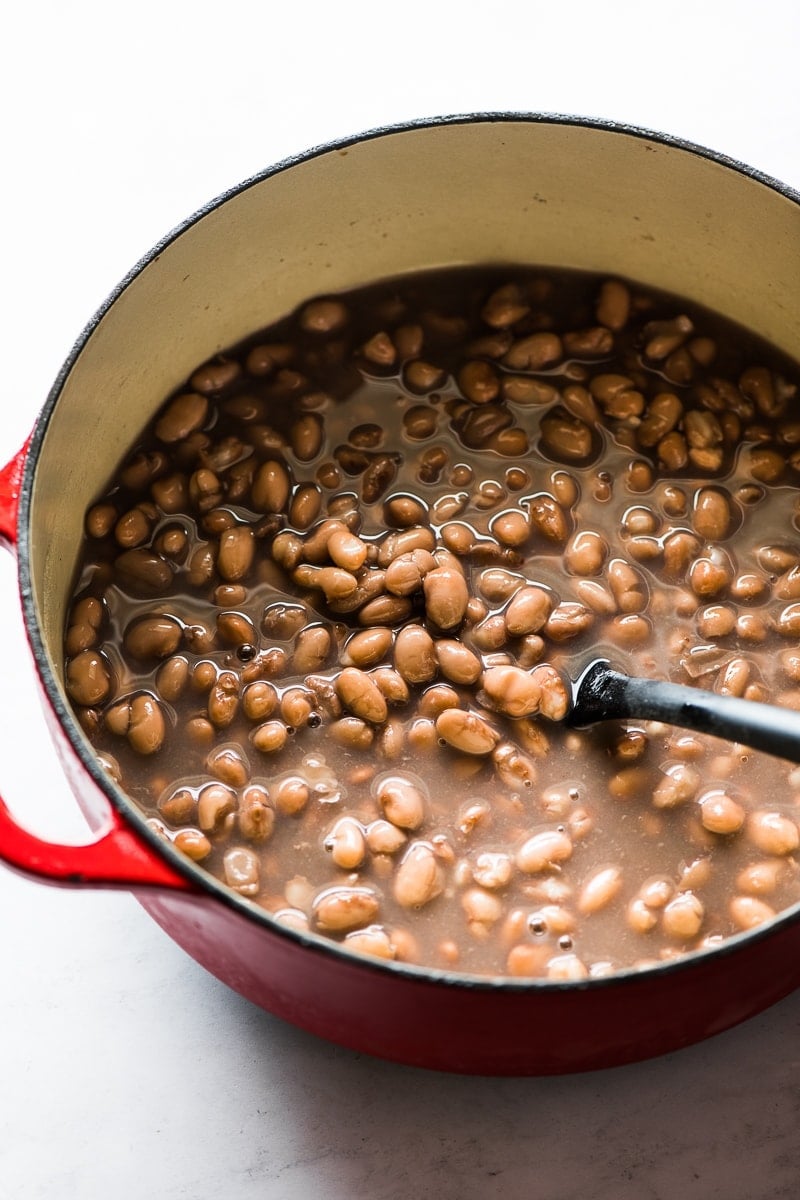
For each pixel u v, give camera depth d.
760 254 0.79
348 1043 0.73
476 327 0.82
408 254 0.82
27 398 0.88
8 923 0.81
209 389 0.81
